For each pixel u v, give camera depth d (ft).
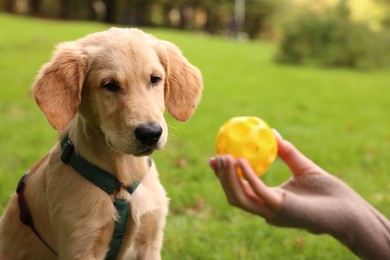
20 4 33.04
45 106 2.29
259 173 2.18
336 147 5.71
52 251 2.60
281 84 10.64
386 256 2.30
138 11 33.12
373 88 11.10
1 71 9.20
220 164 2.04
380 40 15.81
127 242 2.50
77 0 32.35
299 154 2.36
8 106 6.83
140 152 2.23
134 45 2.36
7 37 13.66
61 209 2.36
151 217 2.52
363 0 17.60
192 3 32.50
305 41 15.40
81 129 2.40
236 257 3.29
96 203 2.36
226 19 34.06
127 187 2.43
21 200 2.65
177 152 5.17
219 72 11.64
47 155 2.65
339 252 3.39
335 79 12.30
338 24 15.35
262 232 3.59
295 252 3.41
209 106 7.65
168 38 18.20
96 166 2.38
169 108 2.56
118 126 2.25
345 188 2.33
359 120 7.50
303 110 8.02
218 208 3.93
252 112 7.44
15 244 2.71
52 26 17.81
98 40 2.41
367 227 2.27
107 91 2.30
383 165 5.23
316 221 2.20
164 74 2.44
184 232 3.55
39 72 2.36
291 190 2.33
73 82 2.32
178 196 4.06
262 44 22.77
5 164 4.52
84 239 2.35
